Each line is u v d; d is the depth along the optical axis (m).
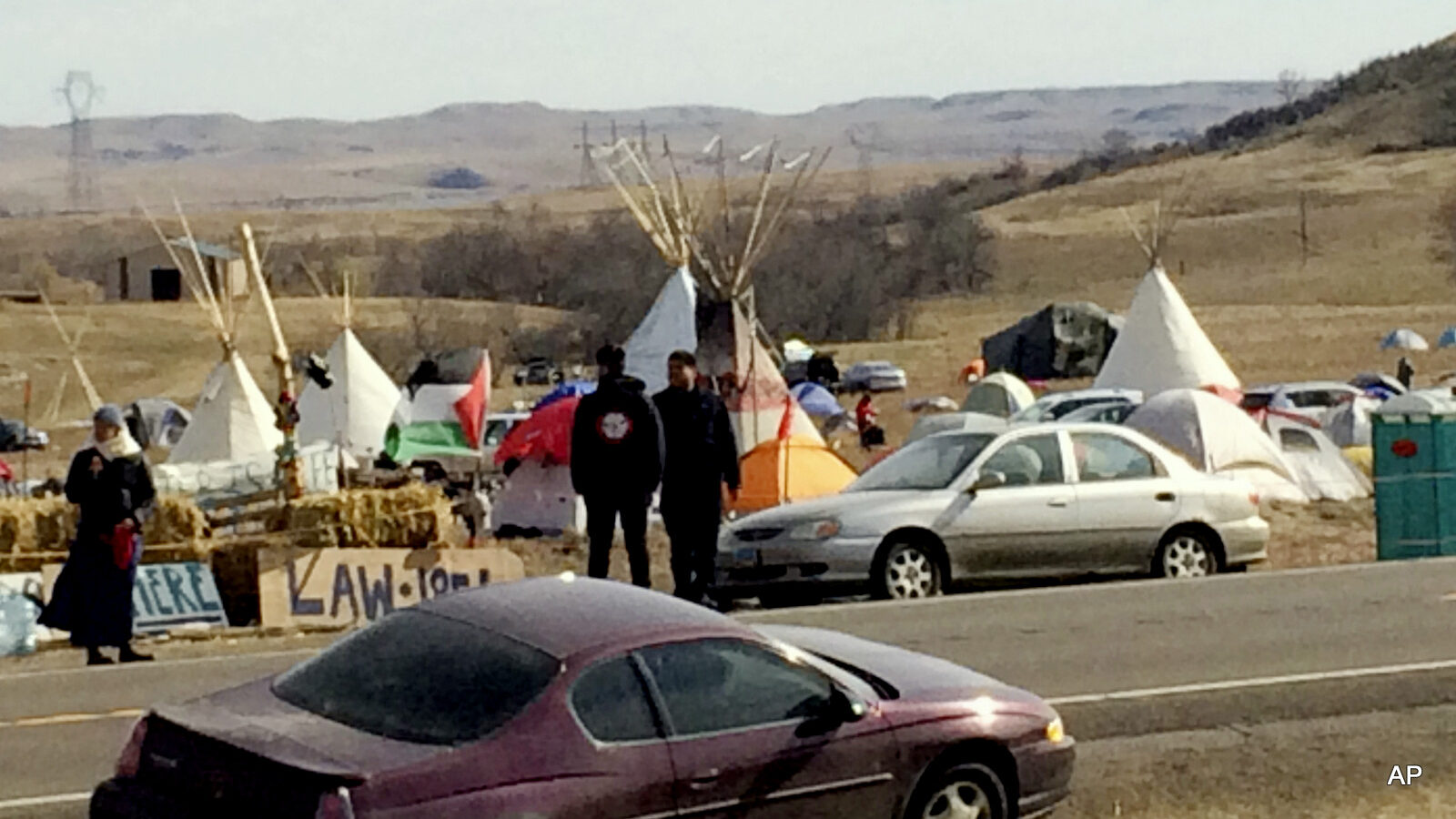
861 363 70.00
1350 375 66.56
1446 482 21.38
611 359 15.93
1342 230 124.38
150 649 15.85
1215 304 103.56
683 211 28.84
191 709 7.53
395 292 103.44
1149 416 26.75
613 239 95.25
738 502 23.67
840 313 89.62
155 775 7.37
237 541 17.72
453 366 29.69
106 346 83.38
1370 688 13.07
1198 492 18.55
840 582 17.02
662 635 7.68
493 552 18.08
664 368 27.89
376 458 29.86
